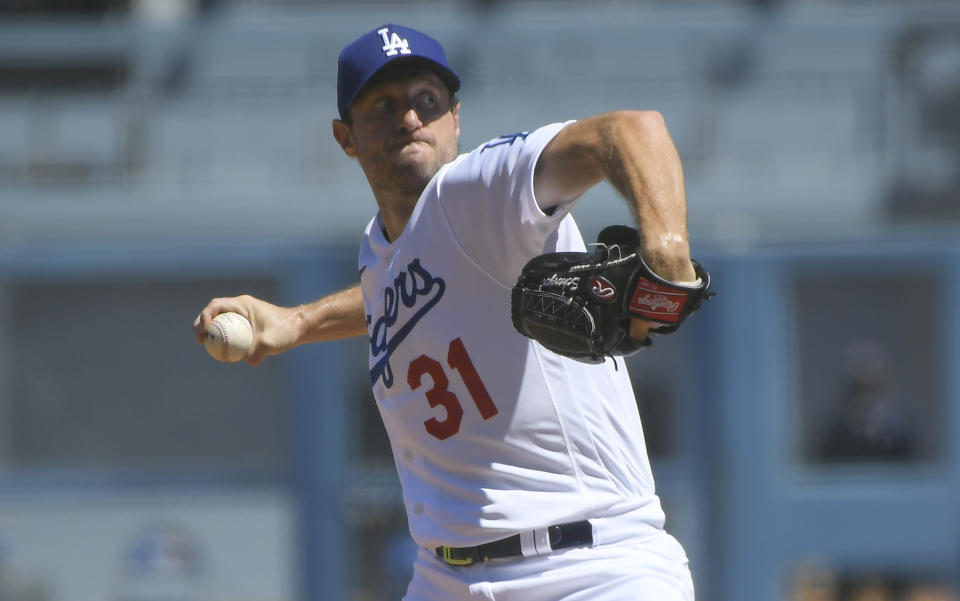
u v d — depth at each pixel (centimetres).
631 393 984
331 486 2967
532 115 3712
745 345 3052
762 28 3788
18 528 3023
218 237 3269
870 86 3631
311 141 3584
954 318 3056
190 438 3067
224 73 3781
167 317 3095
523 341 900
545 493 916
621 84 3725
